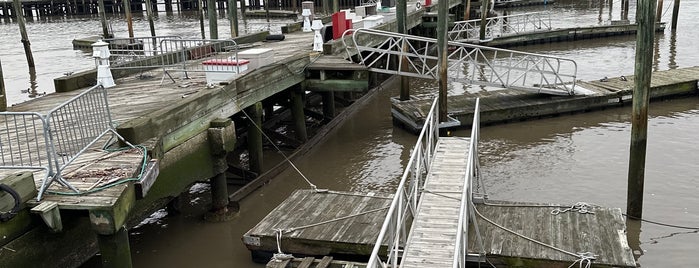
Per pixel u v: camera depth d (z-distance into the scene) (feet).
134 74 51.83
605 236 31.32
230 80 42.19
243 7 172.65
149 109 37.78
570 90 60.95
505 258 29.68
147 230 38.93
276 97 57.57
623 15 137.80
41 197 24.43
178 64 52.47
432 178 34.37
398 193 26.07
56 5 244.22
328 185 45.85
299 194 38.78
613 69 85.30
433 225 29.27
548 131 56.24
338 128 60.70
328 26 69.82
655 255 33.55
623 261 28.81
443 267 25.73
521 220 33.55
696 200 39.99
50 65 109.81
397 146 54.29
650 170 45.32
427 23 102.06
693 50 96.99
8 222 22.90
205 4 246.27
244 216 40.65
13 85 91.66
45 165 28.12
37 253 24.34
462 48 67.67
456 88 75.20
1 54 126.72
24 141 32.40
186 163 36.04
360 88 53.16
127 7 121.80
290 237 32.48
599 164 47.37
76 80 46.70
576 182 43.96
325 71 53.11
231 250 35.91
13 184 23.12
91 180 26.20
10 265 23.06
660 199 40.29
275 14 192.65
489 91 67.72
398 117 59.00
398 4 64.54
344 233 32.81
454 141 40.37
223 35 146.20
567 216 33.86
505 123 58.59
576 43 109.70
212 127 38.60
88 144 28.40
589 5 180.86
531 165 47.85
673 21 112.68
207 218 39.86
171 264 34.42
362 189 44.78
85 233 27.04
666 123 56.85
